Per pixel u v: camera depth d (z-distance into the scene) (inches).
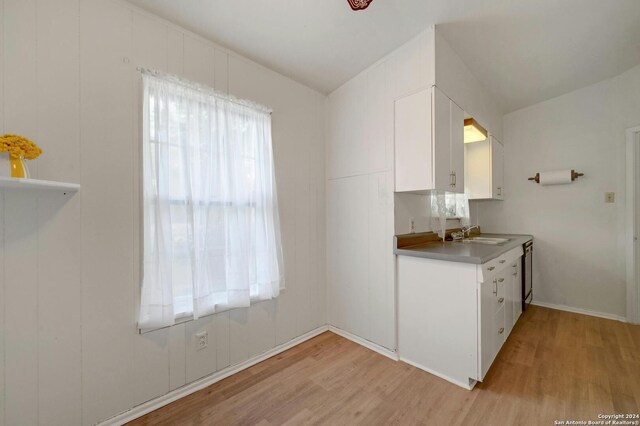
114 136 57.6
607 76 103.7
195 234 67.1
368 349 89.7
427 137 74.3
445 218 108.4
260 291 80.5
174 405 63.3
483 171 117.3
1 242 46.3
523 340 90.4
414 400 63.4
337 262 102.7
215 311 71.5
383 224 86.3
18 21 47.8
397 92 81.7
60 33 51.8
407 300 80.4
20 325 47.8
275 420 58.4
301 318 96.3
